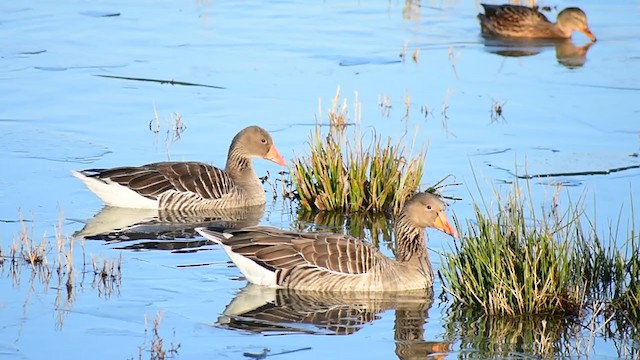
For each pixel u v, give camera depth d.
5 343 11.91
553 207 16.75
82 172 17.69
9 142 20.42
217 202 17.98
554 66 26.94
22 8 32.56
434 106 23.17
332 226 17.11
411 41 29.30
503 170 18.97
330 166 18.05
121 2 33.84
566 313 13.26
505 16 30.30
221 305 13.35
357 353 11.89
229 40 28.95
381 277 14.07
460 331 12.66
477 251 13.60
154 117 22.34
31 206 17.23
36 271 14.23
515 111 22.86
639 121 22.14
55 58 26.77
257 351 11.85
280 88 24.42
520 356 11.95
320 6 33.78
